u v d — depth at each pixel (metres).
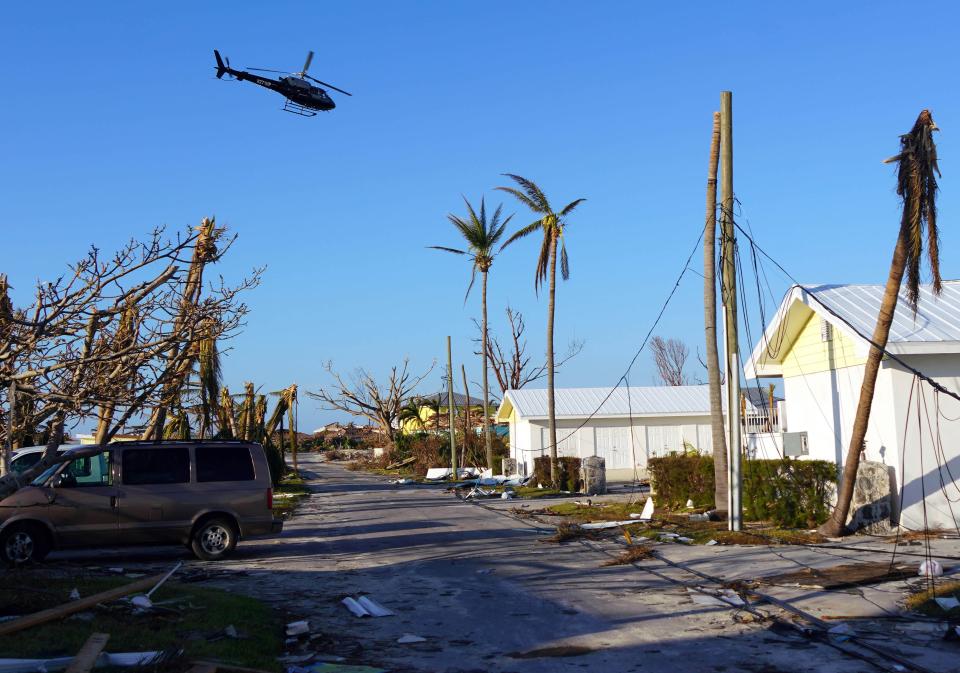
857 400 17.69
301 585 11.95
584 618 9.55
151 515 14.35
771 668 7.36
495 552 15.27
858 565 12.33
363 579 12.47
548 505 25.88
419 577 12.58
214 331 12.87
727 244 17.02
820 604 9.80
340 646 8.43
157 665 6.93
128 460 14.55
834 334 18.52
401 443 62.06
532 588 11.52
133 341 11.89
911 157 13.62
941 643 8.04
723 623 9.10
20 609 9.02
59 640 7.66
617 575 12.42
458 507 26.17
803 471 17.39
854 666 7.35
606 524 18.67
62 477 14.16
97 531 14.04
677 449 41.12
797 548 14.54
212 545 14.69
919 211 13.64
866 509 16.22
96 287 11.04
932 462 16.45
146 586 10.15
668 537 16.28
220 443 15.16
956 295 18.77
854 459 15.35
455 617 9.74
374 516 23.27
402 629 9.16
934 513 16.31
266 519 14.98
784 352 20.78
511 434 45.66
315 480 48.06
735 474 16.64
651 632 8.79
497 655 8.03
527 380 70.31
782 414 22.62
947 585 10.34
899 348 16.09
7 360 10.53
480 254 43.19
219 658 7.43
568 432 40.50
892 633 8.46
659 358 77.56
